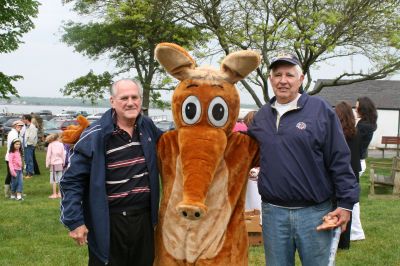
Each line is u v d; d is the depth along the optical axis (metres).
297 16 17.16
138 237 3.86
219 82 3.89
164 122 29.55
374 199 12.34
